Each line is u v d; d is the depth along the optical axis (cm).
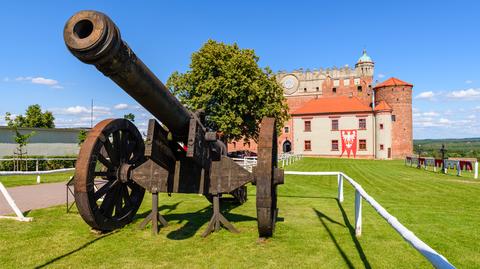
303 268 442
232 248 521
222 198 919
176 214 773
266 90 3028
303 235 594
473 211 834
